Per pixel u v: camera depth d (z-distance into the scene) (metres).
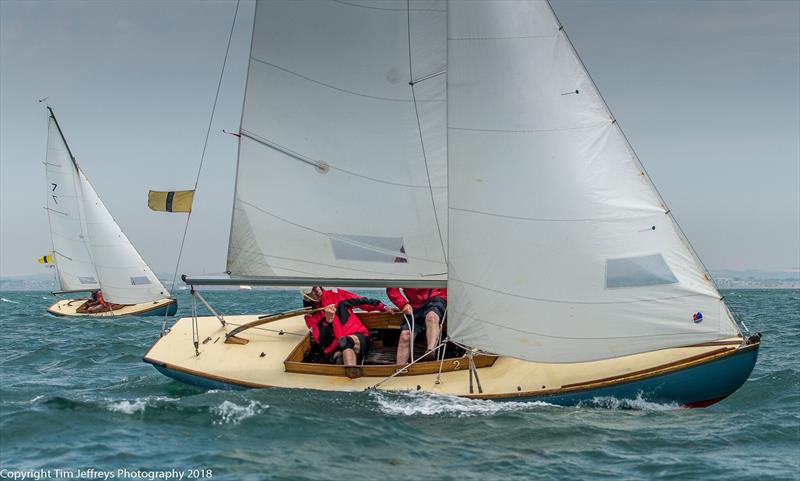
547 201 12.02
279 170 13.09
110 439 10.88
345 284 13.05
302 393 12.68
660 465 9.87
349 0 12.56
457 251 12.30
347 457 10.11
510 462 9.96
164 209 14.00
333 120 12.88
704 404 12.80
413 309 14.13
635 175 12.11
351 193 12.95
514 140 12.07
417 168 12.77
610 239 11.99
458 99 12.21
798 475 9.49
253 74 12.91
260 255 13.26
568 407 12.47
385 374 13.00
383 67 12.65
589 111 12.09
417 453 10.26
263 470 9.62
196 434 11.07
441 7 12.42
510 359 13.22
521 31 12.08
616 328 12.03
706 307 12.02
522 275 12.11
